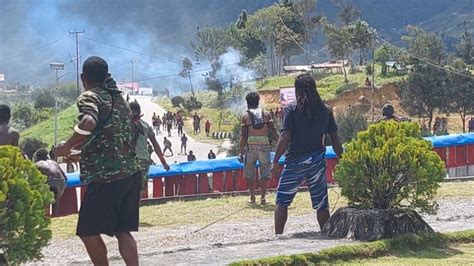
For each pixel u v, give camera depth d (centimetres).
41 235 764
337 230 1008
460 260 875
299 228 1167
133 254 715
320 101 1067
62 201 1677
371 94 8100
